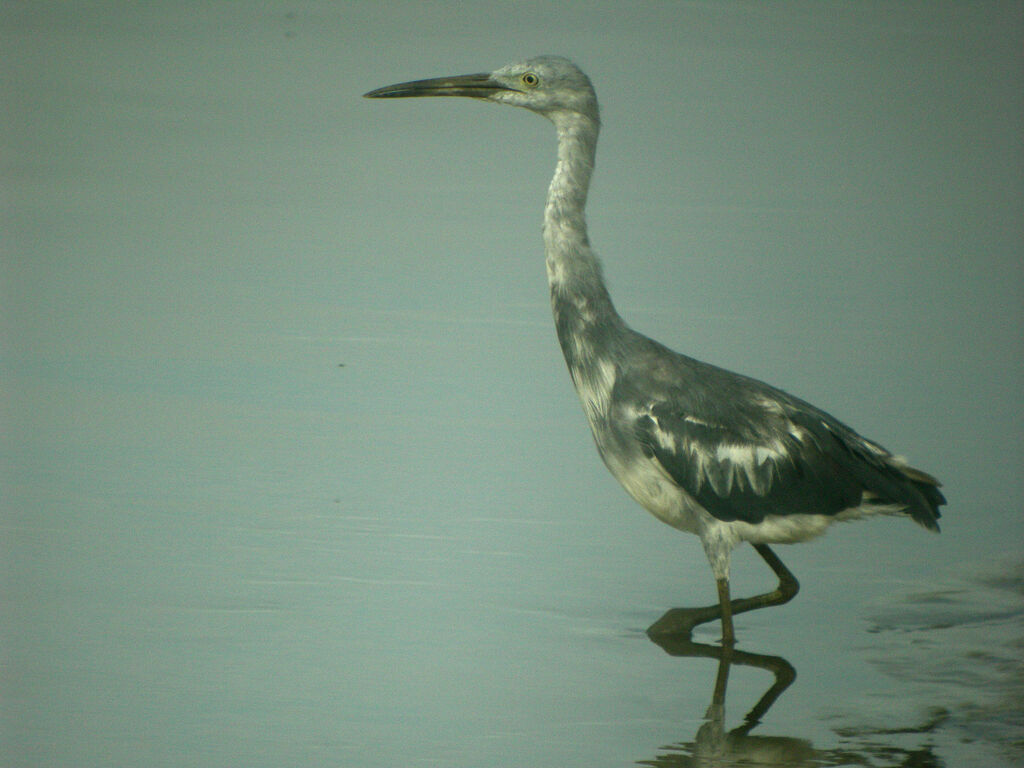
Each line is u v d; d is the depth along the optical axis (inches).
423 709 376.8
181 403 595.8
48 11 1346.0
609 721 373.7
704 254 805.9
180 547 471.5
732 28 1412.4
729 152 1024.9
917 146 1061.1
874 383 636.1
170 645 406.6
